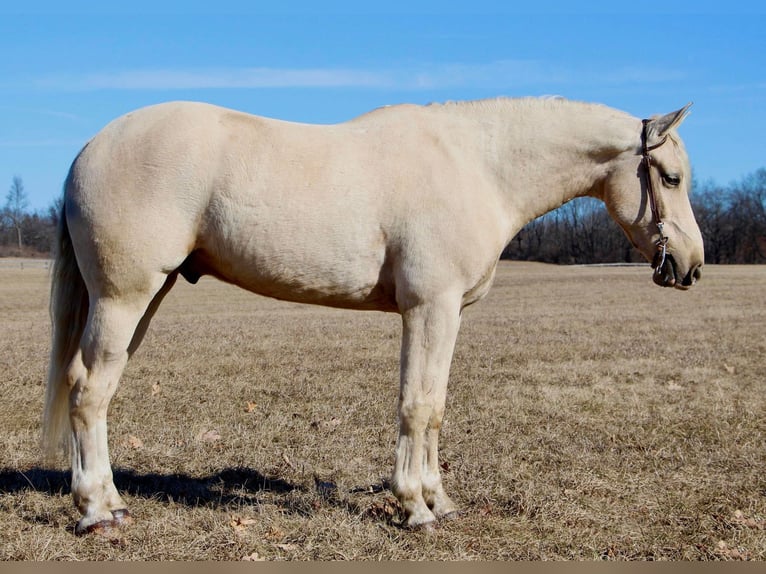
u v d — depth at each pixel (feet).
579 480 15.72
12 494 14.40
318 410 22.12
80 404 12.55
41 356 32.17
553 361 31.76
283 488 15.44
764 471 16.57
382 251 12.93
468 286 13.12
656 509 14.20
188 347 34.94
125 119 12.83
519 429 20.12
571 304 65.36
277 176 12.49
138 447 17.90
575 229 224.74
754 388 26.14
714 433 19.79
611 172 14.33
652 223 14.26
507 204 13.93
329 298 13.28
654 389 25.75
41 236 220.64
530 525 13.41
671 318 50.96
